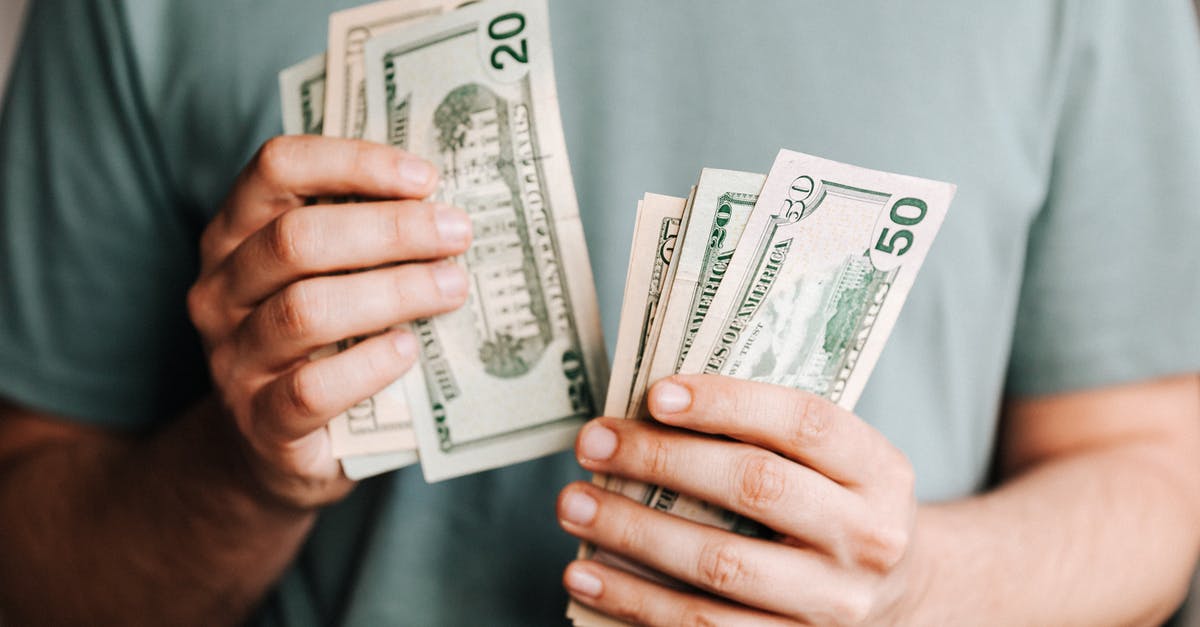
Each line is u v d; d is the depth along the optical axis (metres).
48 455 0.94
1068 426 0.87
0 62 1.92
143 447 0.88
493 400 0.66
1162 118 0.76
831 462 0.54
